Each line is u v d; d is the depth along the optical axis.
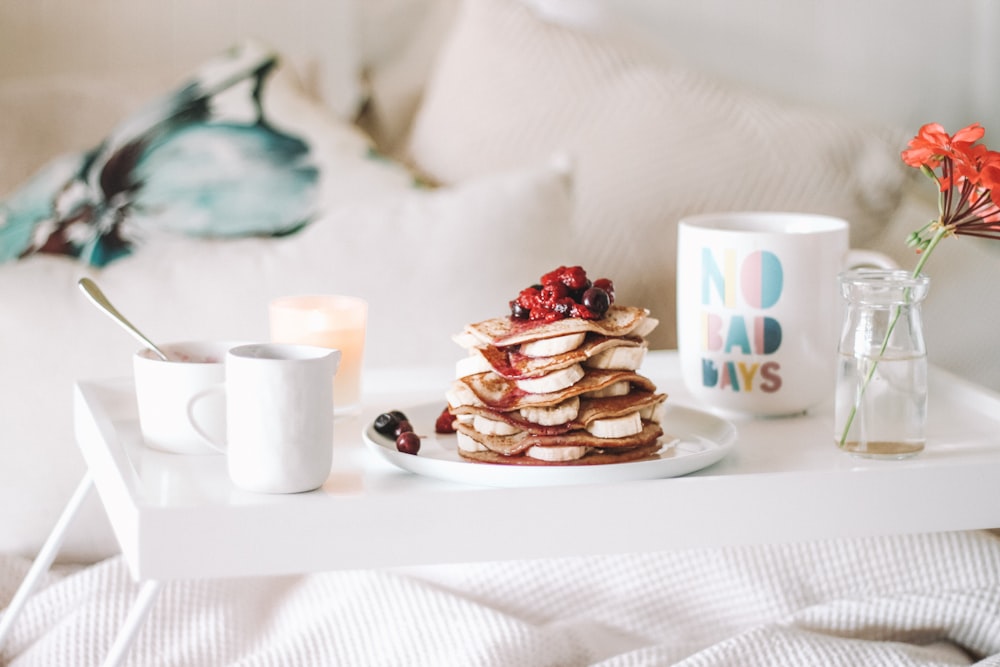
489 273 1.51
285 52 1.97
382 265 1.50
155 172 1.60
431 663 1.28
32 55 1.92
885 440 1.16
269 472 1.10
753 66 2.06
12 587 1.38
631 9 2.02
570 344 1.14
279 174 1.61
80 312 1.44
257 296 1.47
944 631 1.32
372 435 1.20
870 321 1.17
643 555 1.38
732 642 1.27
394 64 1.99
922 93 2.10
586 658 1.32
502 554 1.08
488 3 1.85
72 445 1.41
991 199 1.13
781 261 1.26
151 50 1.95
